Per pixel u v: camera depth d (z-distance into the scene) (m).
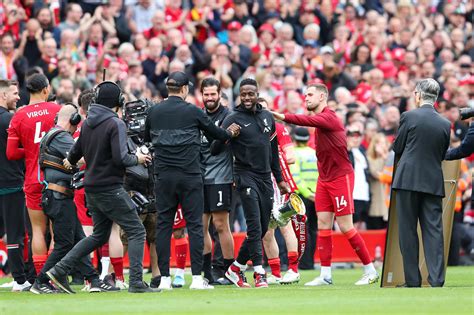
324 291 31.08
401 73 61.66
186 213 32.28
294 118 34.31
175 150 31.86
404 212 31.62
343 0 64.56
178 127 31.89
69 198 31.62
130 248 30.47
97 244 30.89
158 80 54.16
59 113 32.44
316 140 35.56
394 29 65.50
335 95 54.75
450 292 29.33
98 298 28.83
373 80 57.72
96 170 30.05
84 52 53.66
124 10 57.78
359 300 27.25
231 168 34.91
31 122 33.50
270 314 24.08
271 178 33.91
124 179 32.91
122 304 26.70
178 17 58.09
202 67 55.22
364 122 50.16
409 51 62.62
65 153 31.48
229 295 29.61
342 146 35.19
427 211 31.67
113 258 33.53
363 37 62.78
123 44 52.84
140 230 30.53
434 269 31.52
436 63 64.62
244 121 33.34
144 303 26.97
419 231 32.97
